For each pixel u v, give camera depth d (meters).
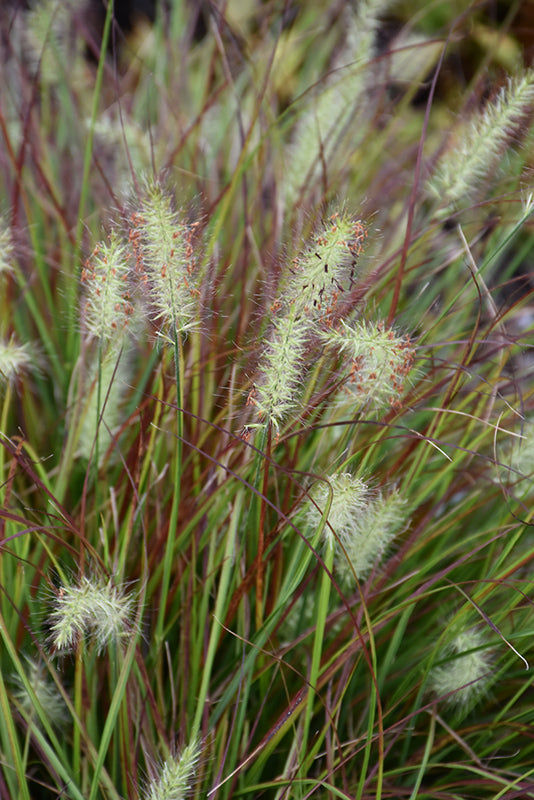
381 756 0.64
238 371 0.71
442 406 0.71
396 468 0.73
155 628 0.72
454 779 0.71
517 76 0.72
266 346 0.65
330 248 0.62
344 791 0.66
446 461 0.78
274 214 0.83
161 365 0.70
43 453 0.79
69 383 0.79
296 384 0.65
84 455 0.73
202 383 0.74
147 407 0.72
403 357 0.64
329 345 0.64
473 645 0.69
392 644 0.70
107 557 0.68
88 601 0.63
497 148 0.72
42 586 0.70
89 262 0.66
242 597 0.69
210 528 0.71
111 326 0.65
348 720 0.73
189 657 0.71
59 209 0.81
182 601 0.71
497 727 0.72
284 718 0.66
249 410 0.66
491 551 0.73
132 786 0.65
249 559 0.71
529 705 0.73
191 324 0.64
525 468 0.73
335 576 0.71
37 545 0.71
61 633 0.63
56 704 0.69
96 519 0.72
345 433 0.69
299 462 0.74
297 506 0.69
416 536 0.73
